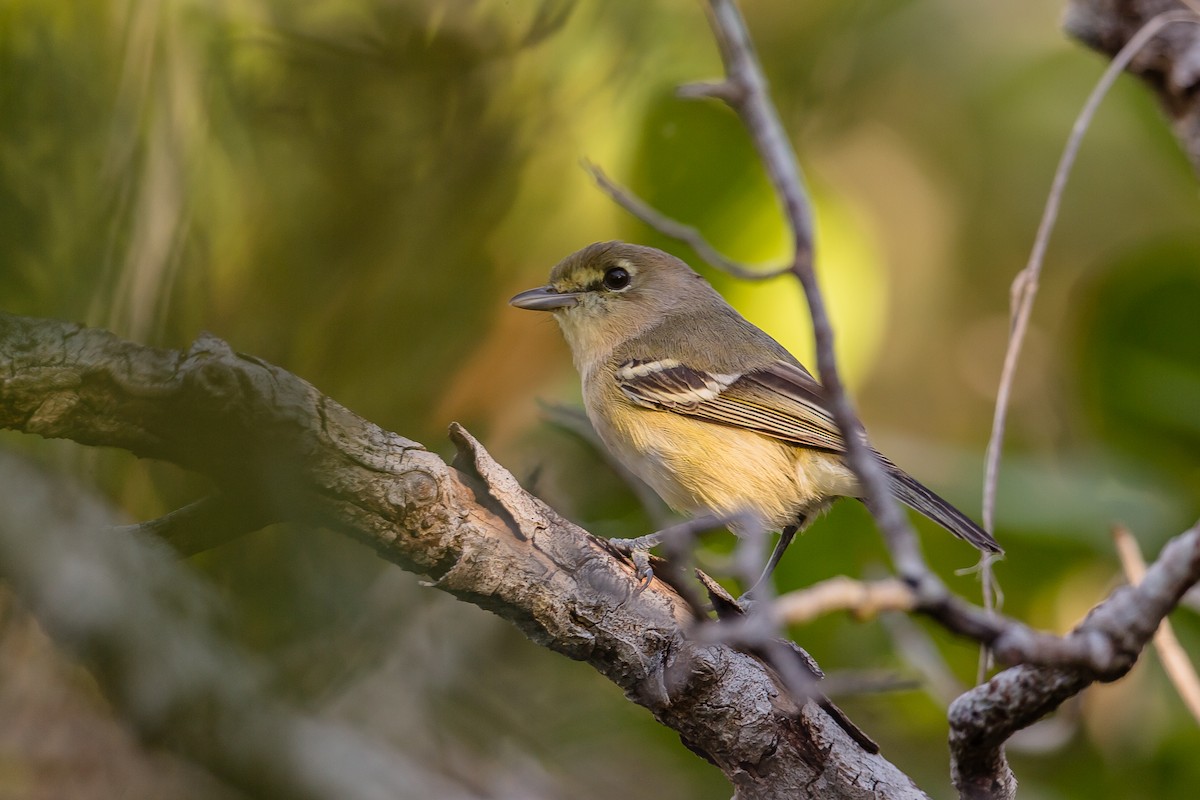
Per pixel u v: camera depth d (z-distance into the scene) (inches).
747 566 218.1
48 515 234.4
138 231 274.4
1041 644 198.1
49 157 267.6
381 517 248.8
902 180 611.5
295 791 257.3
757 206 432.8
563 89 394.9
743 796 287.6
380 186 347.3
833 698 427.2
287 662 265.1
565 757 422.0
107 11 281.9
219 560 261.9
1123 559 319.3
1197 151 353.7
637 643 276.5
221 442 229.6
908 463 468.8
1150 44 356.2
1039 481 419.8
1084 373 430.0
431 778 351.9
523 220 400.2
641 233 486.9
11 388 216.1
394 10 357.1
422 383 358.9
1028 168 614.9
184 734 241.3
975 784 262.7
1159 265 429.4
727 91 234.8
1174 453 418.6
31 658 266.8
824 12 534.3
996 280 617.9
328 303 334.6
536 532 268.5
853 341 435.2
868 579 434.0
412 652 369.4
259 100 330.0
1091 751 409.4
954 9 597.6
